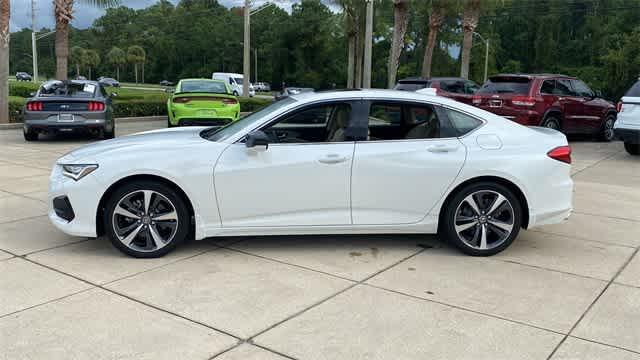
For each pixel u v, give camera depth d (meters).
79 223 5.04
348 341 3.64
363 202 5.20
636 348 3.61
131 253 5.10
